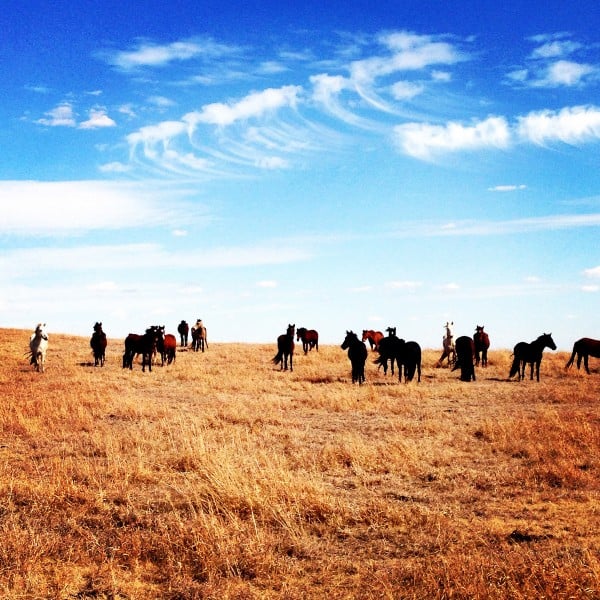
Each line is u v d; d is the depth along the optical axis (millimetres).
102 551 7008
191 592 6078
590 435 12805
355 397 19172
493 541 7359
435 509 8609
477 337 30125
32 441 12789
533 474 10320
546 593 5656
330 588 6176
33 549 6832
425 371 28391
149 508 8641
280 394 20938
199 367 28719
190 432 13297
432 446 12625
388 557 7062
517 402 19250
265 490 8820
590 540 7281
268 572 6574
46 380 23859
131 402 17328
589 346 27688
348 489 9719
